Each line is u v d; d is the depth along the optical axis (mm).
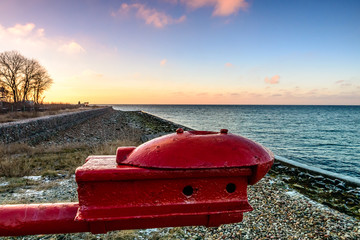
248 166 928
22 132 13633
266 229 4484
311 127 39812
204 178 935
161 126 29141
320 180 8070
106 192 908
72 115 24938
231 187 983
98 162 1055
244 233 4297
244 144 1015
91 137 16797
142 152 987
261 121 52500
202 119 57000
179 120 52438
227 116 72625
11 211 1053
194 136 1054
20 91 39875
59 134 17875
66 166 7914
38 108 29781
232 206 950
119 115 49750
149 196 920
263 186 6863
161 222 955
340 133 31188
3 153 9219
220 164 897
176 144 983
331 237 4328
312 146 20609
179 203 922
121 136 17469
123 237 3850
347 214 5480
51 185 5996
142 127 26734
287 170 9086
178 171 892
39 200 5082
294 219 4926
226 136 1064
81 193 904
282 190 6629
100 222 917
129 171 875
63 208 1086
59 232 1080
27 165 7637
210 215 950
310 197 6535
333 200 6379
